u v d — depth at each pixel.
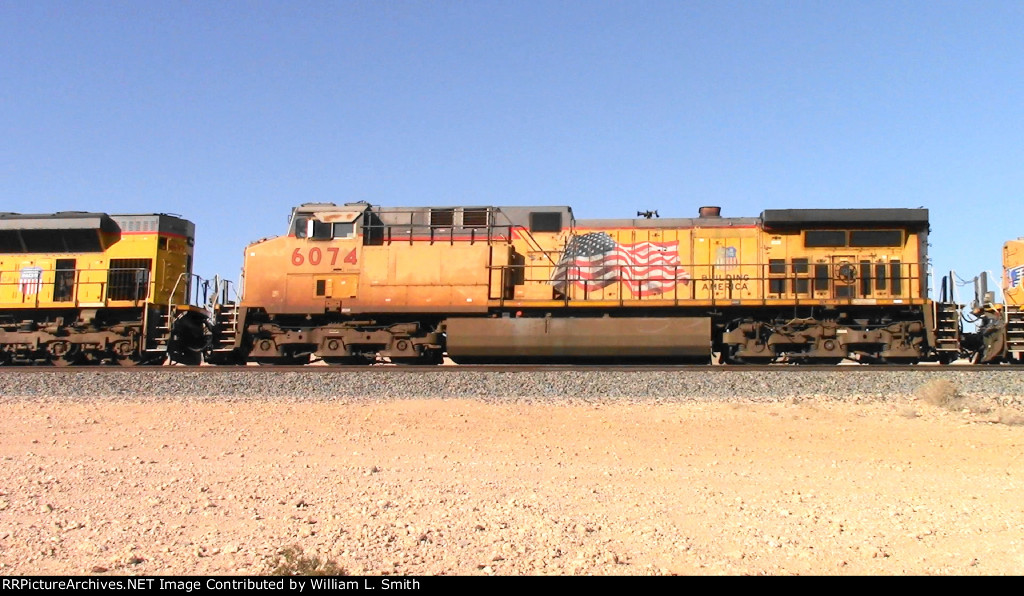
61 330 20.30
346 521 7.12
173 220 21.34
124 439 11.13
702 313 18.61
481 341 18.55
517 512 7.40
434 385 15.06
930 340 17.69
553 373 15.31
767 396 14.05
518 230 19.70
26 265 21.06
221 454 10.09
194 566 5.97
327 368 16.80
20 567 5.95
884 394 14.22
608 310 18.75
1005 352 17.64
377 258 19.28
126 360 20.06
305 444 10.73
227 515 7.30
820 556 6.29
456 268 19.05
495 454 10.05
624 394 14.47
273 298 19.47
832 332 18.03
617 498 7.94
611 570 5.95
